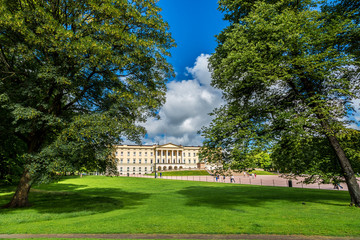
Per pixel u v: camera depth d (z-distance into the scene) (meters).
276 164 17.81
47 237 7.84
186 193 23.56
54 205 15.48
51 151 11.67
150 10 14.69
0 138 14.66
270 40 13.44
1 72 13.26
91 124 12.12
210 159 14.80
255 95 16.56
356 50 14.34
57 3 13.68
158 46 14.98
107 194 23.14
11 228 9.22
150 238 7.56
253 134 13.02
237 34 14.41
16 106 11.22
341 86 13.78
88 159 13.06
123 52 14.09
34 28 12.11
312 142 15.12
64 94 14.64
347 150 14.26
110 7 12.66
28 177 15.40
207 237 7.61
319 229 8.30
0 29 11.72
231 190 26.12
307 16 13.01
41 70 11.55
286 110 14.78
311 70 12.55
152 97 15.48
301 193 21.73
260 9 13.77
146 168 112.81
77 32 12.68
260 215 11.03
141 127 15.30
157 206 14.65
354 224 8.92
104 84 14.40
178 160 119.31
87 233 8.30
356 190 13.21
